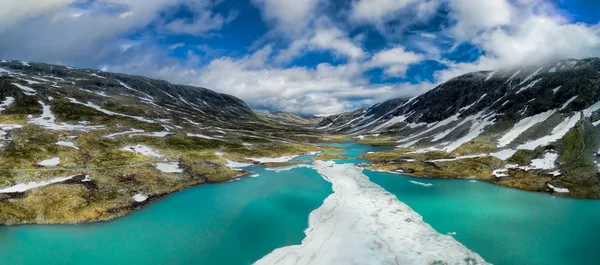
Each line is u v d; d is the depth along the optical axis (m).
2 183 66.44
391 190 77.12
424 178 90.06
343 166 109.00
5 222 54.69
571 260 43.38
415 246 47.00
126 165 84.94
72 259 44.69
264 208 64.62
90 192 66.88
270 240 50.12
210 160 103.31
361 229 53.12
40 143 91.75
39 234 51.91
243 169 102.25
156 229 54.50
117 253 46.31
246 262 43.72
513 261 43.00
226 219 58.97
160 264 43.47
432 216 59.00
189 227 55.38
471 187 79.44
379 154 132.38
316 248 46.91
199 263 43.72
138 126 136.00
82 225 55.56
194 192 76.00
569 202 66.25
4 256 45.16
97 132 113.69
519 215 59.25
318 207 64.81
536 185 76.75
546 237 49.78
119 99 176.12
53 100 140.00
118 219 58.78
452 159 105.75
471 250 45.88
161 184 77.44
